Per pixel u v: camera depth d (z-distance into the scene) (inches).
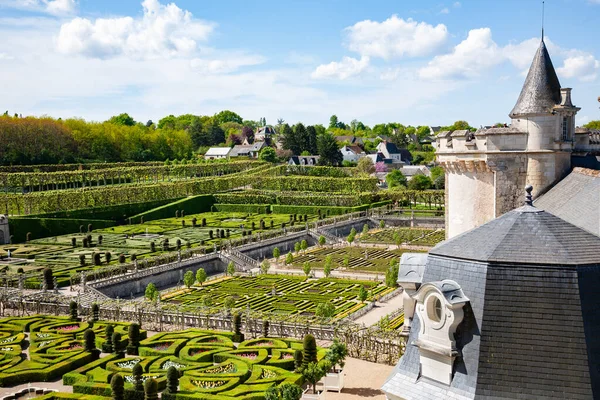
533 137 2150.6
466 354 977.5
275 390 1672.0
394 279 3750.0
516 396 929.5
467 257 1032.2
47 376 2137.1
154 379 2004.2
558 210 1855.3
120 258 4188.0
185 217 7381.9
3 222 5418.3
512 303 962.7
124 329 2640.3
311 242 5900.6
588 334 922.1
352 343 2406.5
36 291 3474.4
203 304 3309.5
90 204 6860.2
